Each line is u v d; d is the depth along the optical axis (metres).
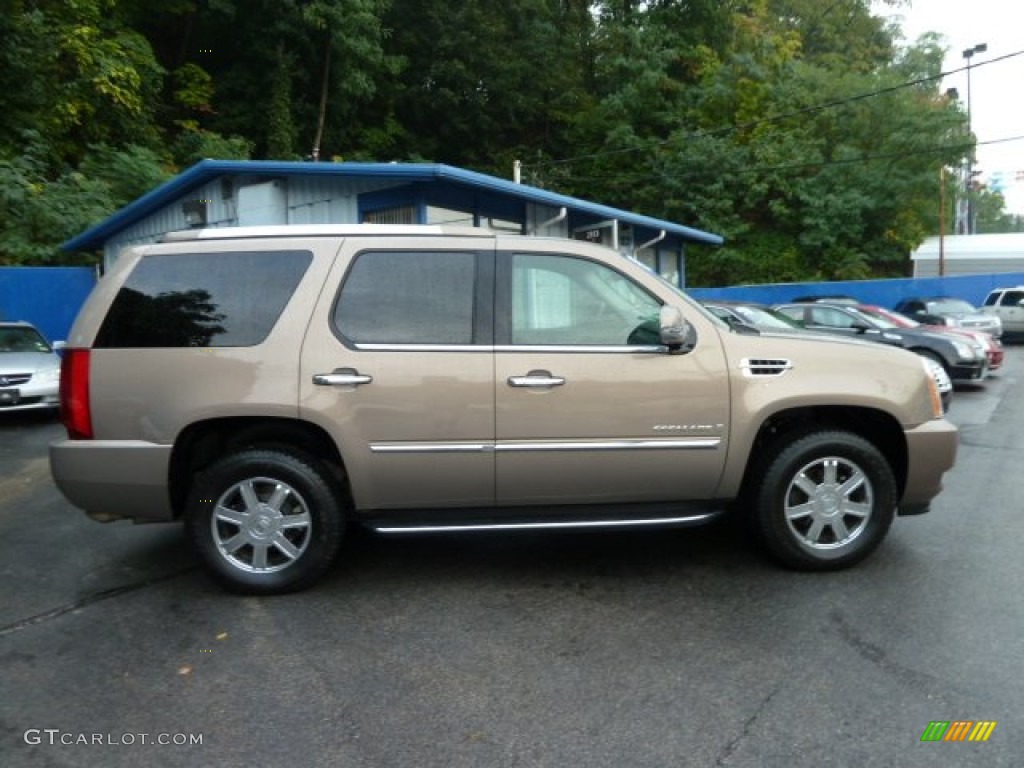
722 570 4.38
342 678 3.22
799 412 4.26
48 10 18.72
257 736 2.81
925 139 28.12
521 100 30.11
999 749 2.67
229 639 3.59
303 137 25.77
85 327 4.04
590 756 2.66
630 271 4.16
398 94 28.16
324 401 3.90
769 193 29.95
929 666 3.23
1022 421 9.52
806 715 2.89
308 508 4.04
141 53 21.58
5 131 17.50
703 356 4.06
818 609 3.81
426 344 3.97
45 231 16.45
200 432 4.10
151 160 19.31
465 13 28.34
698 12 32.91
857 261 28.88
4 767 2.63
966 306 20.89
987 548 4.68
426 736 2.80
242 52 25.36
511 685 3.15
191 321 4.00
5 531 5.33
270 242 4.10
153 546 4.97
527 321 4.06
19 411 10.14
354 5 23.73
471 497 4.07
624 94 30.34
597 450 4.00
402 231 4.12
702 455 4.07
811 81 30.92
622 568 4.44
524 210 13.59
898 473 4.39
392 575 4.38
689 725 2.84
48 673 3.29
